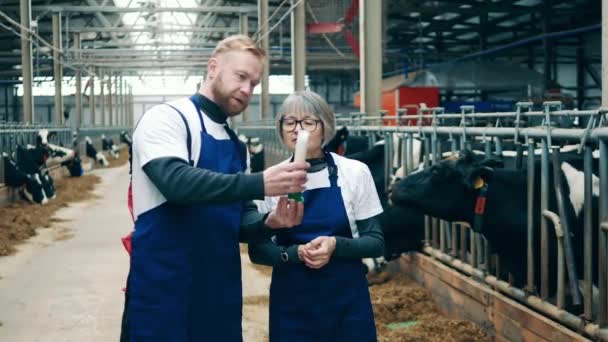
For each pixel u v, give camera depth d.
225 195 2.15
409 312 5.34
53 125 21.81
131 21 35.88
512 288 4.45
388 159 6.96
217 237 2.40
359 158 7.11
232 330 2.46
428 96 20.16
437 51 33.94
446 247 5.68
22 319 5.48
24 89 21.72
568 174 4.32
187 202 2.18
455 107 20.16
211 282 2.39
